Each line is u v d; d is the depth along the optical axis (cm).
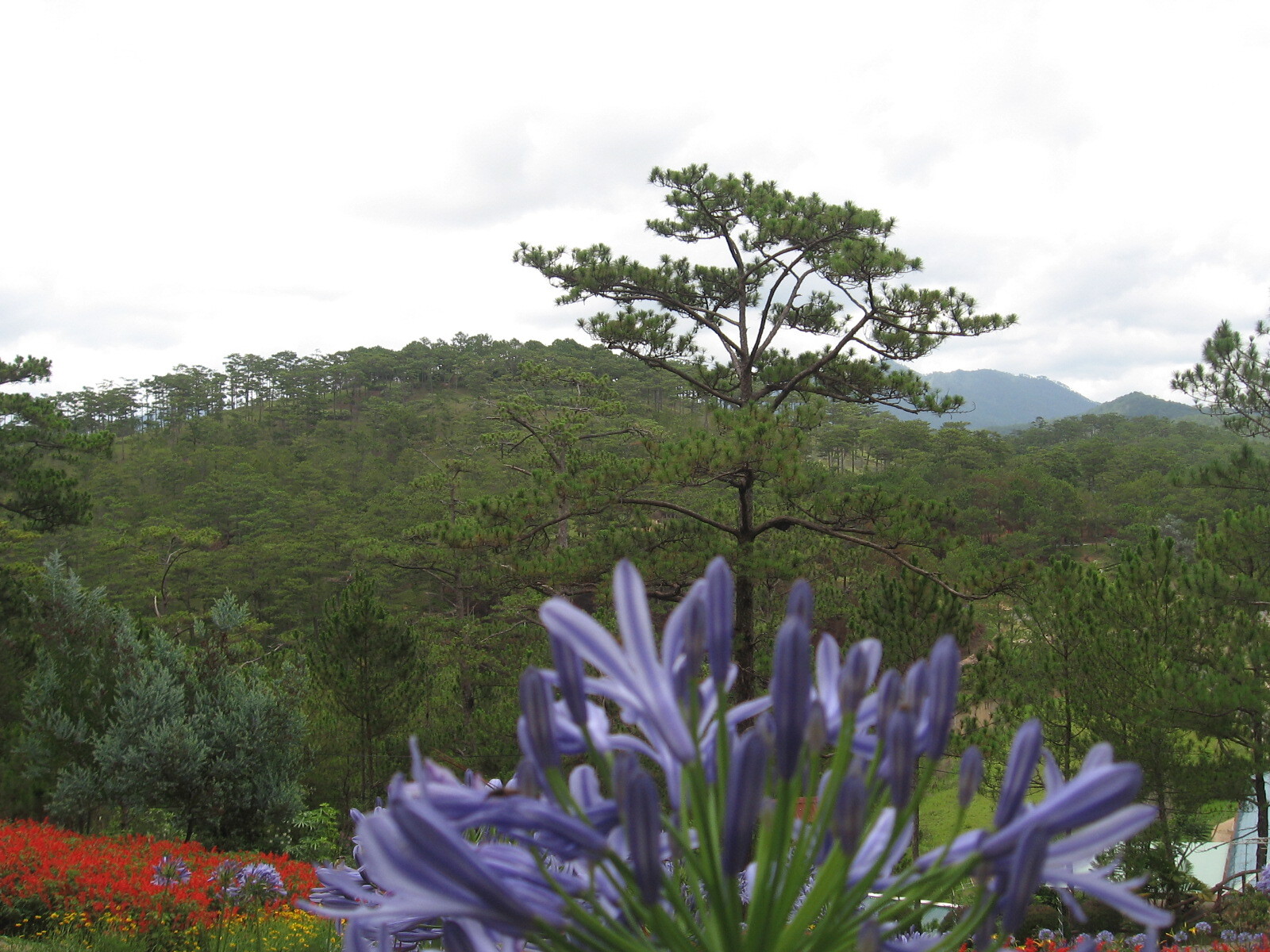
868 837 114
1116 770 97
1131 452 9656
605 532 1462
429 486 3259
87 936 877
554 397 4353
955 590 1259
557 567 1352
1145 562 1349
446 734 1917
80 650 1867
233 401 12106
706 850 104
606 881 118
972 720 1212
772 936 105
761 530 1405
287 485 7262
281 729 1598
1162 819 1259
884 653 1288
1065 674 1328
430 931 146
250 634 2933
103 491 7469
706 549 1355
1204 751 1273
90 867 1005
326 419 10781
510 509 1366
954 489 7538
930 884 102
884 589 1317
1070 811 98
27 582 2320
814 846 106
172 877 918
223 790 1518
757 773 98
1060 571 1352
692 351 1761
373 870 90
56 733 1555
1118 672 1258
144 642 1888
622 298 1708
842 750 108
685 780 113
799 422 1302
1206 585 1248
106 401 11150
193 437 9738
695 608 107
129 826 1588
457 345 13988
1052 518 7175
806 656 105
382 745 1838
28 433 2216
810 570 1656
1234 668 1195
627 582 104
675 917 125
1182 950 865
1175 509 6881
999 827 104
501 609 2266
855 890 104
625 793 98
